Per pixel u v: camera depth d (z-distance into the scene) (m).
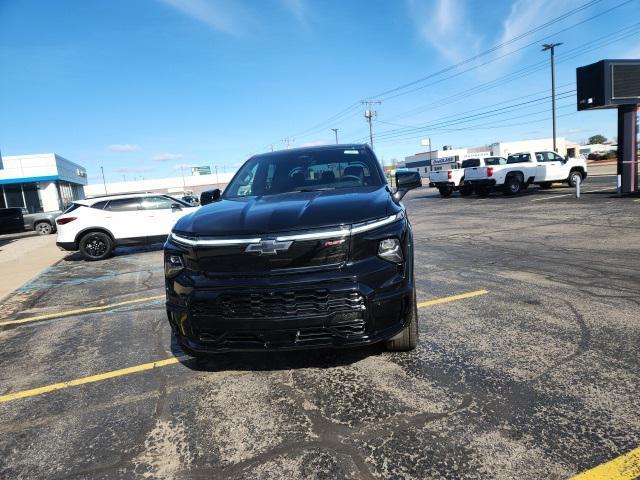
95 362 3.87
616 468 2.03
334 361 3.40
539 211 13.23
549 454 2.16
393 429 2.46
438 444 2.30
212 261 2.82
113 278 8.23
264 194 3.87
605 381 2.83
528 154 21.27
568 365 3.08
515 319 4.08
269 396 2.96
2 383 3.58
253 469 2.21
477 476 2.04
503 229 10.27
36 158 31.64
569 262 6.31
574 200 15.24
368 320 2.72
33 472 2.32
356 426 2.53
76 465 2.36
